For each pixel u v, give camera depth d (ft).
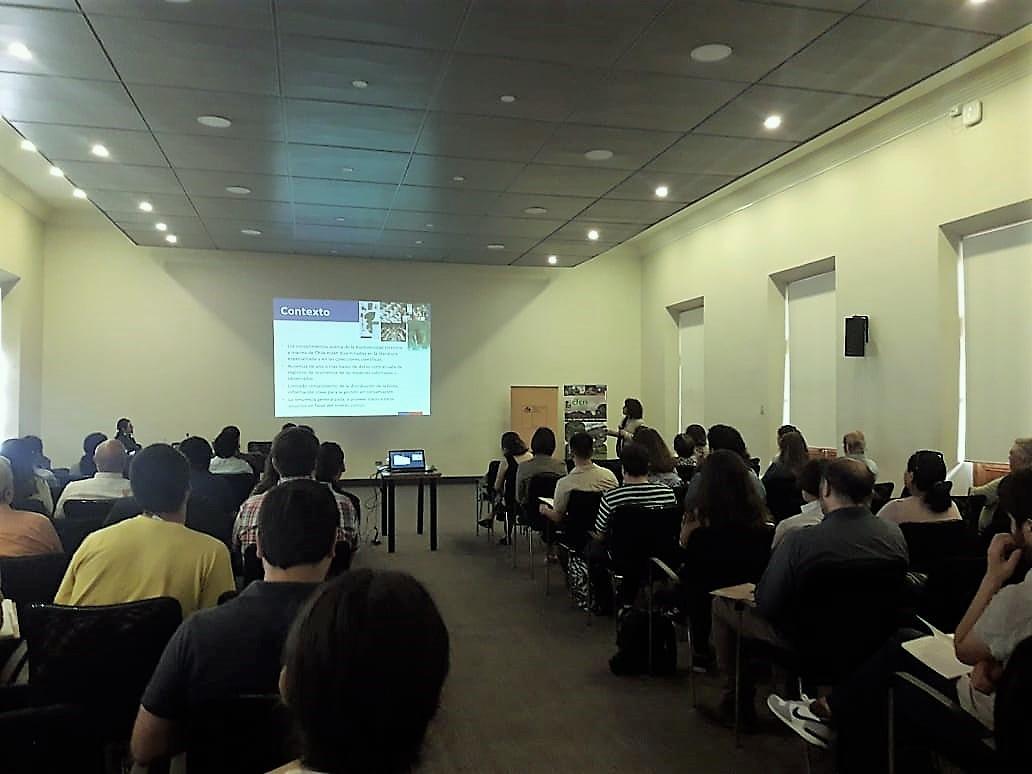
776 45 14.98
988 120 19.62
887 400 23.25
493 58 15.52
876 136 23.53
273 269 37.50
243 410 37.01
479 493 26.91
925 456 12.15
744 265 31.40
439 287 39.75
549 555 18.37
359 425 38.47
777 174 28.48
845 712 7.98
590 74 16.30
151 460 7.45
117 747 6.34
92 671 6.20
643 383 41.75
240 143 20.74
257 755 4.64
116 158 22.12
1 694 6.20
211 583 7.31
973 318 21.27
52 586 8.54
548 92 17.25
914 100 21.42
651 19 13.91
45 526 9.71
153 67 15.97
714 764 9.24
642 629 12.39
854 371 24.62
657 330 40.09
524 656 13.29
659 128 19.49
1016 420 20.01
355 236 32.65
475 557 21.74
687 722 10.50
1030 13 13.73
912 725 7.03
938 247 21.40
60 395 34.73
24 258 32.14
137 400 35.73
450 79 16.53
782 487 17.30
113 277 35.55
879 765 7.75
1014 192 18.88
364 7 13.47
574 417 40.52
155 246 35.47
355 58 15.52
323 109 18.26
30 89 17.12
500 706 11.06
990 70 19.11
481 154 21.57
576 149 21.13
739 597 9.69
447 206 27.40
